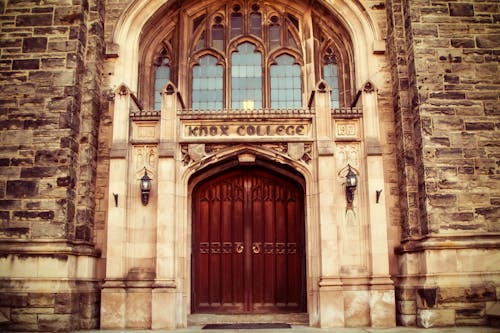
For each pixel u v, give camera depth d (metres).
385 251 13.44
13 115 13.73
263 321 13.77
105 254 14.15
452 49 14.33
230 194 15.55
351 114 14.35
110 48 15.47
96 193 14.53
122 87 14.31
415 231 13.71
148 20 16.06
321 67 17.05
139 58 16.55
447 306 12.52
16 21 14.40
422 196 13.52
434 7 14.62
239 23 17.44
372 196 13.70
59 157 13.44
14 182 13.30
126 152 13.91
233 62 17.12
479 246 12.90
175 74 16.80
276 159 14.15
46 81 13.94
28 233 12.98
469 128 13.79
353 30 16.09
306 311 14.82
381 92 15.45
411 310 13.11
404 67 14.84
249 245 15.24
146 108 16.39
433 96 13.96
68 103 13.77
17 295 12.42
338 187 14.05
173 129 14.03
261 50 17.12
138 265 13.50
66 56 14.11
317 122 14.08
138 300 13.16
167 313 12.85
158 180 13.66
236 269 15.12
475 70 14.20
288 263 15.14
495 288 12.61
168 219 13.44
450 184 13.40
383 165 14.92
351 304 13.30
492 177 13.49
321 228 13.41
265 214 15.45
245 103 16.80
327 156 13.79
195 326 13.20
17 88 13.91
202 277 15.09
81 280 13.21
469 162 13.56
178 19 17.12
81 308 12.98
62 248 12.73
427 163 13.52
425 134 13.70
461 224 13.16
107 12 15.96
